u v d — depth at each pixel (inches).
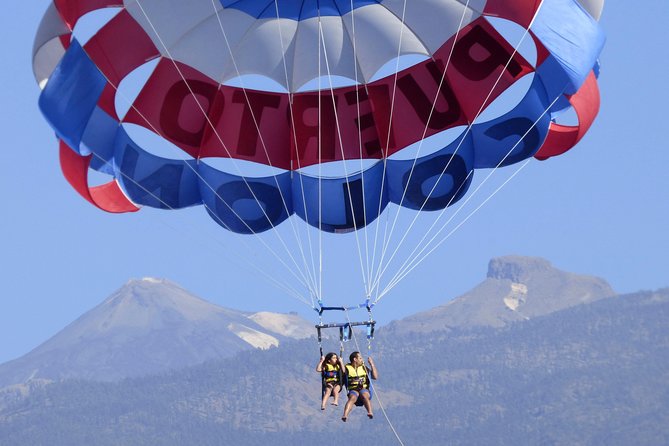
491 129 2529.5
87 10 2326.5
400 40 2522.1
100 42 2411.4
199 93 2527.1
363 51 2544.3
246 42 2524.6
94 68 2322.8
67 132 2273.6
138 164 2512.3
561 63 2347.4
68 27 2263.8
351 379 2174.0
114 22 2421.3
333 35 2539.4
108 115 2436.0
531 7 2370.8
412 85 2551.7
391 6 2513.5
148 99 2503.7
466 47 2497.5
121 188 2512.3
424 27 2507.4
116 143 2481.5
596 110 2484.0
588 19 2399.1
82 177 2406.5
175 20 2461.9
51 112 2230.6
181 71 2507.4
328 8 2529.5
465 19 2476.6
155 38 2454.5
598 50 2373.3
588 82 2496.3
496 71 2501.2
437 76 2534.5
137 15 2426.2
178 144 2539.4
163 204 2556.6
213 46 2507.4
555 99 2420.0
